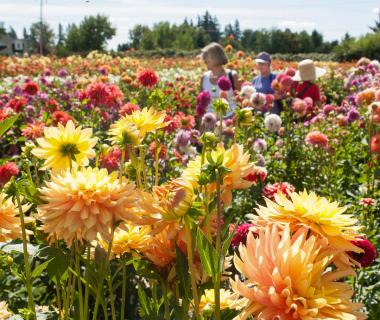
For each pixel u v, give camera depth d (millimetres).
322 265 1285
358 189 5414
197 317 1438
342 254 1409
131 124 1917
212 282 1567
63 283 1842
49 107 7438
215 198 1495
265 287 1268
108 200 1437
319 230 1414
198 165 1763
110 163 3500
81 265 2811
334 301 1256
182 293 1624
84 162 1785
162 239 1600
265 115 6781
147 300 1850
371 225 4109
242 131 5797
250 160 4781
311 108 7504
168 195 1409
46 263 1737
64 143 1704
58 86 11500
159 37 68688
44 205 1460
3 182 3316
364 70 10859
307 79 8242
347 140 6727
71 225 1422
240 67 15141
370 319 3068
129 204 1479
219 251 1416
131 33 70000
